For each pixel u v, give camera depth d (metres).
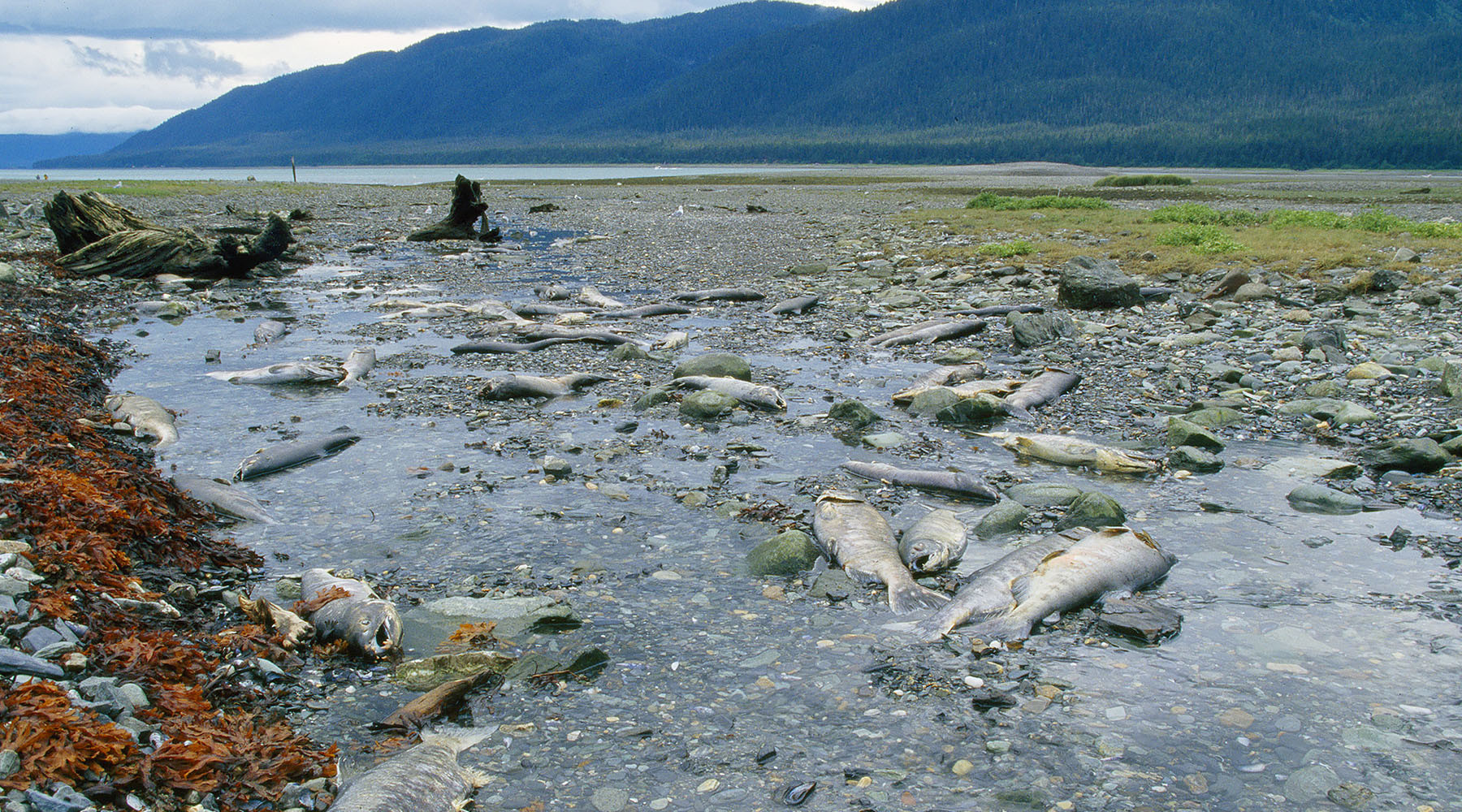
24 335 13.57
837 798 4.60
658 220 42.50
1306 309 17.62
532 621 6.45
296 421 11.44
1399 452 9.48
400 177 152.12
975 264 24.70
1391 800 4.55
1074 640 6.21
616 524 8.30
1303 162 176.00
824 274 24.33
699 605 6.77
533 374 14.05
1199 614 6.55
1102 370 13.85
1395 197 53.53
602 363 14.71
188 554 7.20
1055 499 8.66
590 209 50.31
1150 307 18.75
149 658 5.12
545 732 5.21
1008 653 6.04
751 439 10.84
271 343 16.09
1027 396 12.02
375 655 5.92
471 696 5.55
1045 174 118.69
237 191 62.72
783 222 39.94
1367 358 13.70
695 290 22.28
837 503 8.19
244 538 7.96
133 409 11.05
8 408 9.50
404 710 5.29
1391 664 5.84
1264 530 8.05
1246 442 10.59
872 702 5.48
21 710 4.11
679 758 4.96
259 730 4.94
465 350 15.41
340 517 8.45
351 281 23.94
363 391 13.00
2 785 3.73
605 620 6.52
